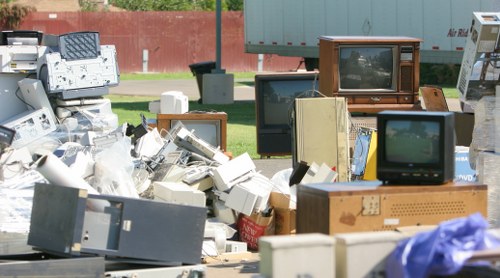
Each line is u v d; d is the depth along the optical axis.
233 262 19.45
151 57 105.56
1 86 30.00
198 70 66.44
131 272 14.88
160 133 28.25
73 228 14.42
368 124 27.89
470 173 22.98
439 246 10.31
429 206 13.85
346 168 24.59
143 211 14.99
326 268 10.53
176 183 21.98
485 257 10.30
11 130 21.38
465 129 28.00
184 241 15.38
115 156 21.02
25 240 17.12
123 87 80.56
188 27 105.88
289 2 64.69
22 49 30.28
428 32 51.97
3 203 17.95
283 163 34.28
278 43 67.31
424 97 28.97
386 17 54.78
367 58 32.28
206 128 28.80
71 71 29.64
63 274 14.24
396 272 10.45
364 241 10.77
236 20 106.06
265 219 21.09
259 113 33.84
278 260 10.36
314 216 13.78
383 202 13.60
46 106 29.31
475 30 24.03
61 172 16.47
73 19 105.19
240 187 21.27
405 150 14.16
